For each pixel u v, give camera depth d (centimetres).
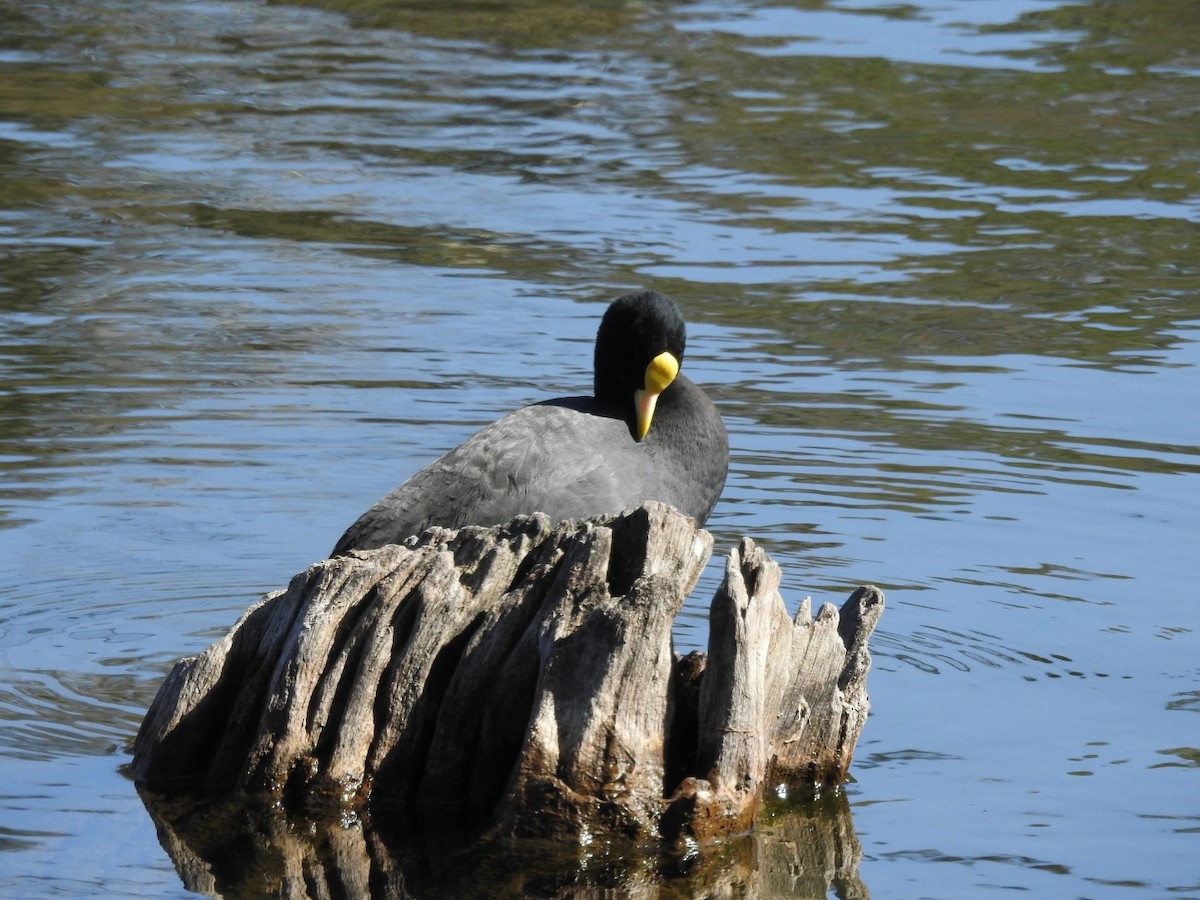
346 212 2020
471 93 2562
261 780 795
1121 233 1967
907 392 1470
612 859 748
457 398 1434
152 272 1795
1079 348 1591
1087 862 738
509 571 823
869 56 2758
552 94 2555
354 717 795
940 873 729
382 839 762
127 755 834
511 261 1834
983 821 780
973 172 2205
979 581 1095
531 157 2250
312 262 1834
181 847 743
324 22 3028
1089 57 2750
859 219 2005
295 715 794
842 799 809
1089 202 2084
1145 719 894
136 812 776
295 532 1173
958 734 878
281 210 2027
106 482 1253
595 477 1009
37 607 1032
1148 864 735
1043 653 984
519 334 1599
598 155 2259
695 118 2436
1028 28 2942
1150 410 1428
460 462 984
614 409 1084
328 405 1419
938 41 2852
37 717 874
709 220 1992
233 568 1109
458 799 802
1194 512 1212
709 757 779
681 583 809
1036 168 2222
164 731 809
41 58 2725
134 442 1334
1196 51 2781
